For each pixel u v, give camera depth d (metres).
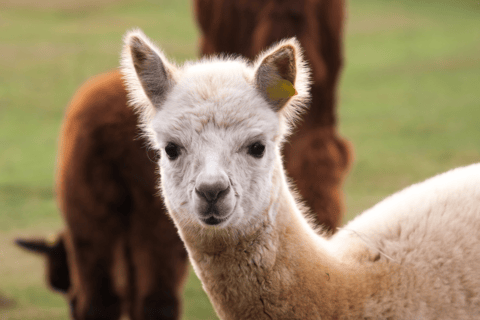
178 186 8.00
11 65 48.97
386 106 39.72
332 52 12.80
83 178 12.21
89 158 12.16
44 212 24.20
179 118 7.78
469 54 52.28
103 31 60.19
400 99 41.22
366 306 7.76
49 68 48.53
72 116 12.60
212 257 8.01
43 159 31.36
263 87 7.98
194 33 59.16
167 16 66.44
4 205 24.81
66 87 44.56
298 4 12.37
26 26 61.31
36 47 54.16
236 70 8.20
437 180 8.92
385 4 74.06
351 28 63.88
